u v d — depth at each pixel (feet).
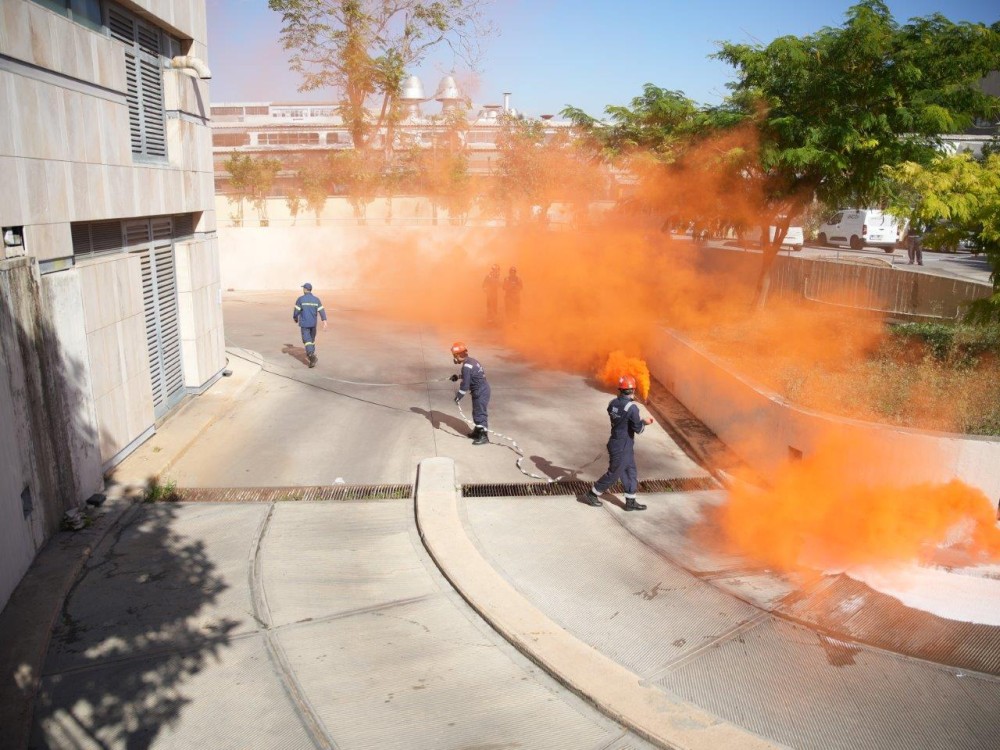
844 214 106.52
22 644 18.49
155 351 36.60
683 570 23.43
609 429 37.73
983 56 37.42
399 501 28.50
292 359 52.49
